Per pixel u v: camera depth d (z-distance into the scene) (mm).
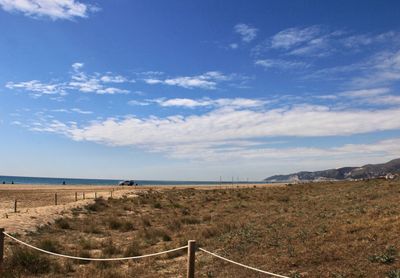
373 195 28375
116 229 26016
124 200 43625
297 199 37031
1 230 14000
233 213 31531
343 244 13531
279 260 13172
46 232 23516
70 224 26781
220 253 15617
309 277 11406
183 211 34438
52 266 14625
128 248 17547
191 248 9773
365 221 16078
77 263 15664
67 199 46406
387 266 11156
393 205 19719
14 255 14734
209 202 43156
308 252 13422
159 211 36219
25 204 40281
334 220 17953
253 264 13375
